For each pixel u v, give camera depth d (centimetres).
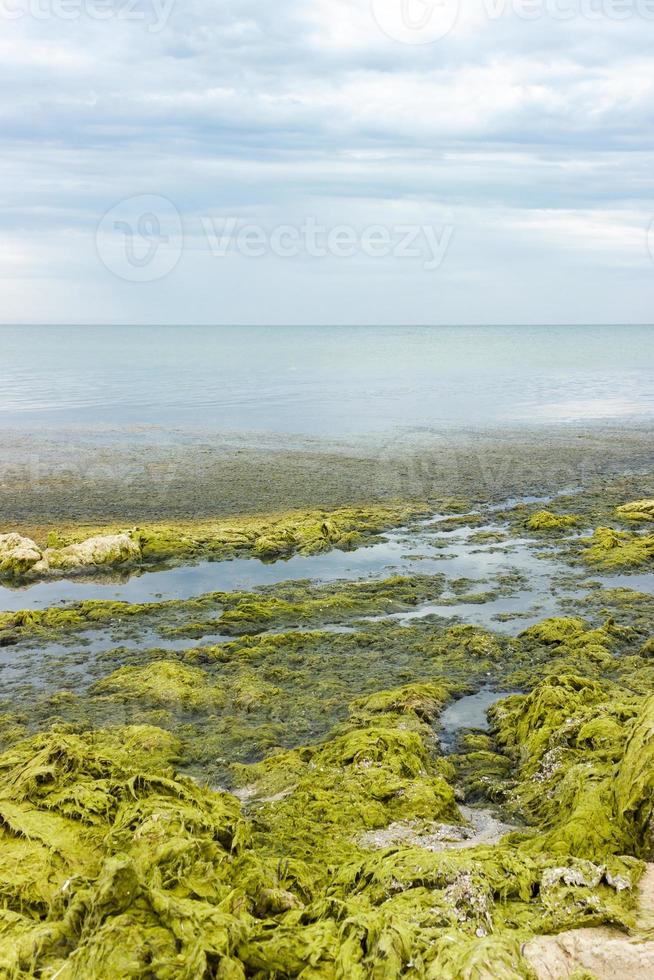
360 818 809
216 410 4309
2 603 1612
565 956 521
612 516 2202
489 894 584
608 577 1714
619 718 968
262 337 18312
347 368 7250
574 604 1552
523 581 1692
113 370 6925
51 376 6250
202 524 2105
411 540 2002
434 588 1648
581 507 2302
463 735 1067
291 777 922
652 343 13238
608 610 1507
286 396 4928
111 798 691
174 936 504
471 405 4475
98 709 1148
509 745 1020
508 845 744
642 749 726
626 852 684
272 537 1939
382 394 5022
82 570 1788
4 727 1091
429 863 615
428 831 793
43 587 1714
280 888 634
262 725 1092
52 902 564
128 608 1542
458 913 554
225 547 1922
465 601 1573
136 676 1230
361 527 2081
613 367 7219
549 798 840
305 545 1920
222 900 573
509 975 479
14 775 750
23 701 1181
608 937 544
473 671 1259
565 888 592
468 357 9062
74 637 1430
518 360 8412
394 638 1393
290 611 1512
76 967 482
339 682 1222
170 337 18175
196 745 1039
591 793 750
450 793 876
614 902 589
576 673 1213
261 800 884
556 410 4256
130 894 521
